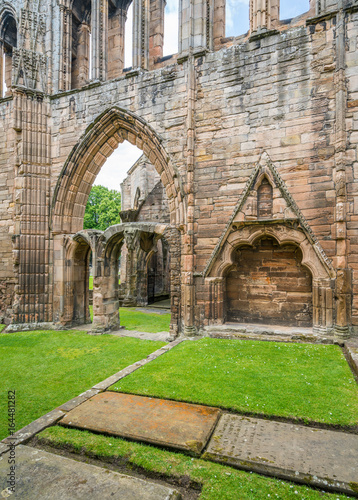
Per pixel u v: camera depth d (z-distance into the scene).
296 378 6.82
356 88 9.45
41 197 14.51
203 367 7.68
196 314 11.50
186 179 11.71
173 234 11.77
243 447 4.44
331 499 3.52
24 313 14.08
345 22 9.62
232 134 11.12
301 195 10.08
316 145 9.95
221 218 11.23
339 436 4.71
